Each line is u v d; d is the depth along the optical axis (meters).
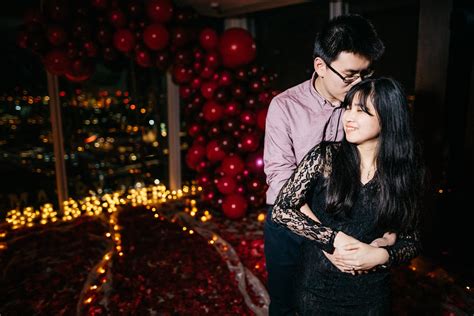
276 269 1.83
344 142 1.31
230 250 3.57
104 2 3.66
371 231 1.30
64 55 3.63
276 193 1.74
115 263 3.35
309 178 1.32
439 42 2.89
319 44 1.44
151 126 5.25
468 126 3.00
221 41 3.89
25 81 4.25
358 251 1.22
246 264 3.35
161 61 4.02
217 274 3.19
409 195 1.28
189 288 2.97
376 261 1.23
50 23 3.60
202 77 4.20
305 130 1.73
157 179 5.42
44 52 3.66
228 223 4.38
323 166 1.32
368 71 1.44
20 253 3.61
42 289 2.97
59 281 3.09
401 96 1.22
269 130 1.78
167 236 4.00
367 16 3.87
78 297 2.86
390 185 1.25
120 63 4.59
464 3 2.86
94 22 3.78
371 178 1.30
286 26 4.78
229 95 4.06
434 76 2.96
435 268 3.05
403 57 3.61
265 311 2.65
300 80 4.71
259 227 4.26
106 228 4.22
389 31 3.69
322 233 1.26
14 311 2.68
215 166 4.50
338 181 1.28
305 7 4.50
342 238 1.24
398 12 3.60
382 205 1.26
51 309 2.71
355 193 1.29
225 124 4.06
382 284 1.34
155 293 2.90
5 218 4.29
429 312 2.54
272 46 5.01
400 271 3.08
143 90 5.10
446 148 3.06
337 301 1.34
